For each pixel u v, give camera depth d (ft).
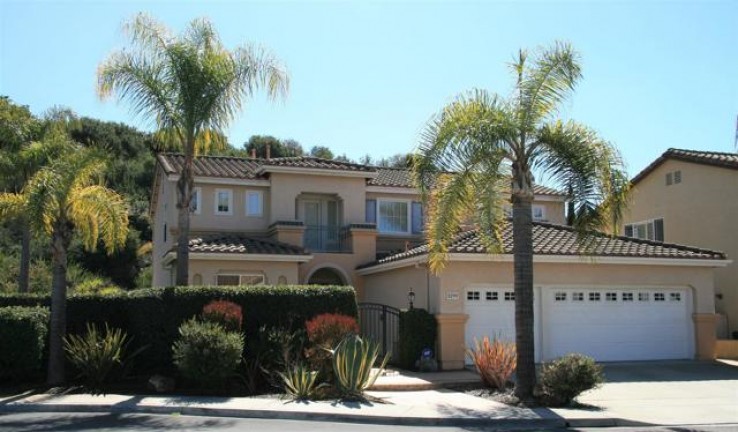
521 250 47.78
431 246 48.98
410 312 63.62
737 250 79.87
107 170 54.13
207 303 54.44
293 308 55.26
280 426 38.93
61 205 51.96
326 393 47.70
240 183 89.45
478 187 47.47
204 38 58.95
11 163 74.54
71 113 85.97
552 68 47.29
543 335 66.54
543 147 47.34
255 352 52.24
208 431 36.88
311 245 92.73
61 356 52.29
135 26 56.70
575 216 45.78
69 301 56.59
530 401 46.06
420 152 47.42
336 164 92.73
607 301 69.00
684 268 71.00
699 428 39.70
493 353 52.42
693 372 62.23
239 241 81.66
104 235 55.62
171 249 77.25
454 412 42.34
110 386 51.70
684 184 88.58
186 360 48.34
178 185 57.98
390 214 96.68
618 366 65.57
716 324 73.00
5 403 44.83
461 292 64.13
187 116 56.70
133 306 55.77
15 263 118.52
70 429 37.14
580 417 41.27
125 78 56.29
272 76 59.16
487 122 45.78
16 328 51.06
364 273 85.35
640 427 40.34
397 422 40.65
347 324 52.01
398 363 66.13
